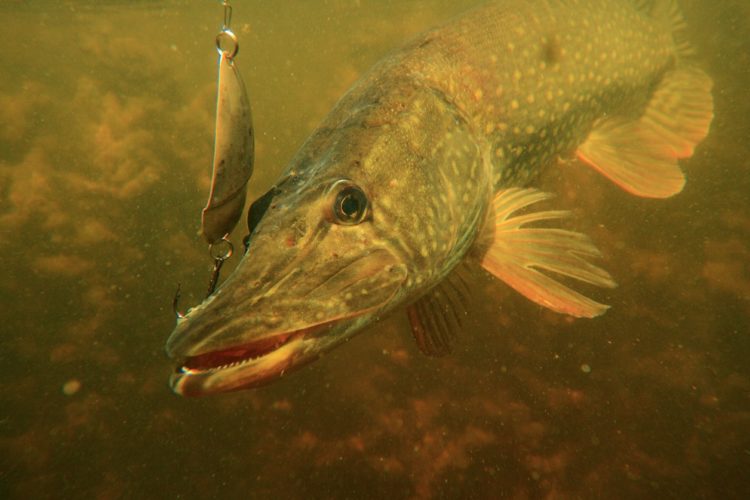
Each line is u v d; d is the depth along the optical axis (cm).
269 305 20
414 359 59
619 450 44
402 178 24
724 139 79
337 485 47
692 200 68
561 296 27
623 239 64
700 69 51
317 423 55
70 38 283
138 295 83
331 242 21
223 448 55
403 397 55
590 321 56
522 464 45
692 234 63
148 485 53
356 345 63
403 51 28
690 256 60
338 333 22
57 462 56
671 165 39
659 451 43
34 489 53
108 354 73
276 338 20
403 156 24
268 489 48
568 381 51
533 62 33
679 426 44
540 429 47
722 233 62
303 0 267
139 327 78
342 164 23
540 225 64
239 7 268
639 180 38
